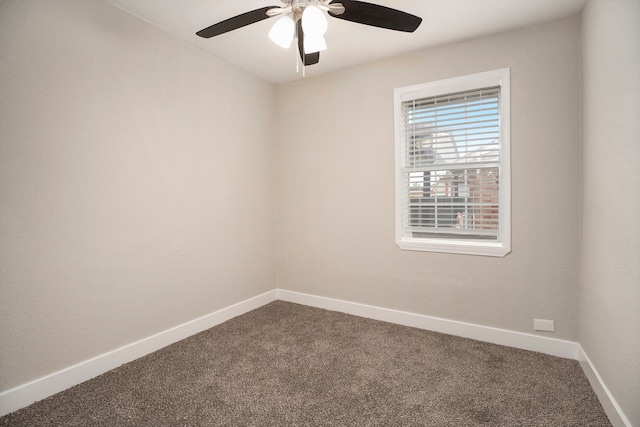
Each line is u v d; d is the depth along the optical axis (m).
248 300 3.12
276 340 2.46
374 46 2.54
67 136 1.79
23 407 1.64
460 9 2.02
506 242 2.33
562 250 2.17
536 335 2.27
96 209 1.94
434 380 1.90
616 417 1.46
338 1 1.46
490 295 2.42
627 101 1.38
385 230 2.85
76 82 1.83
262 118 3.28
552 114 2.17
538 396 1.74
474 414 1.60
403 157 2.78
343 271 3.08
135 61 2.13
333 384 1.87
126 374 1.97
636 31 1.30
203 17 2.15
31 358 1.68
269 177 3.39
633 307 1.33
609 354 1.57
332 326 2.74
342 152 3.04
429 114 2.64
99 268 1.97
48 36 1.70
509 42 2.29
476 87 2.42
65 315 1.81
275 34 1.57
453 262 2.55
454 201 2.59
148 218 2.24
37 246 1.69
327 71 3.06
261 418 1.57
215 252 2.78
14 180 1.60
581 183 2.09
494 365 2.07
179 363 2.11
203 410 1.63
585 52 1.96
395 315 2.81
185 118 2.49
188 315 2.55
